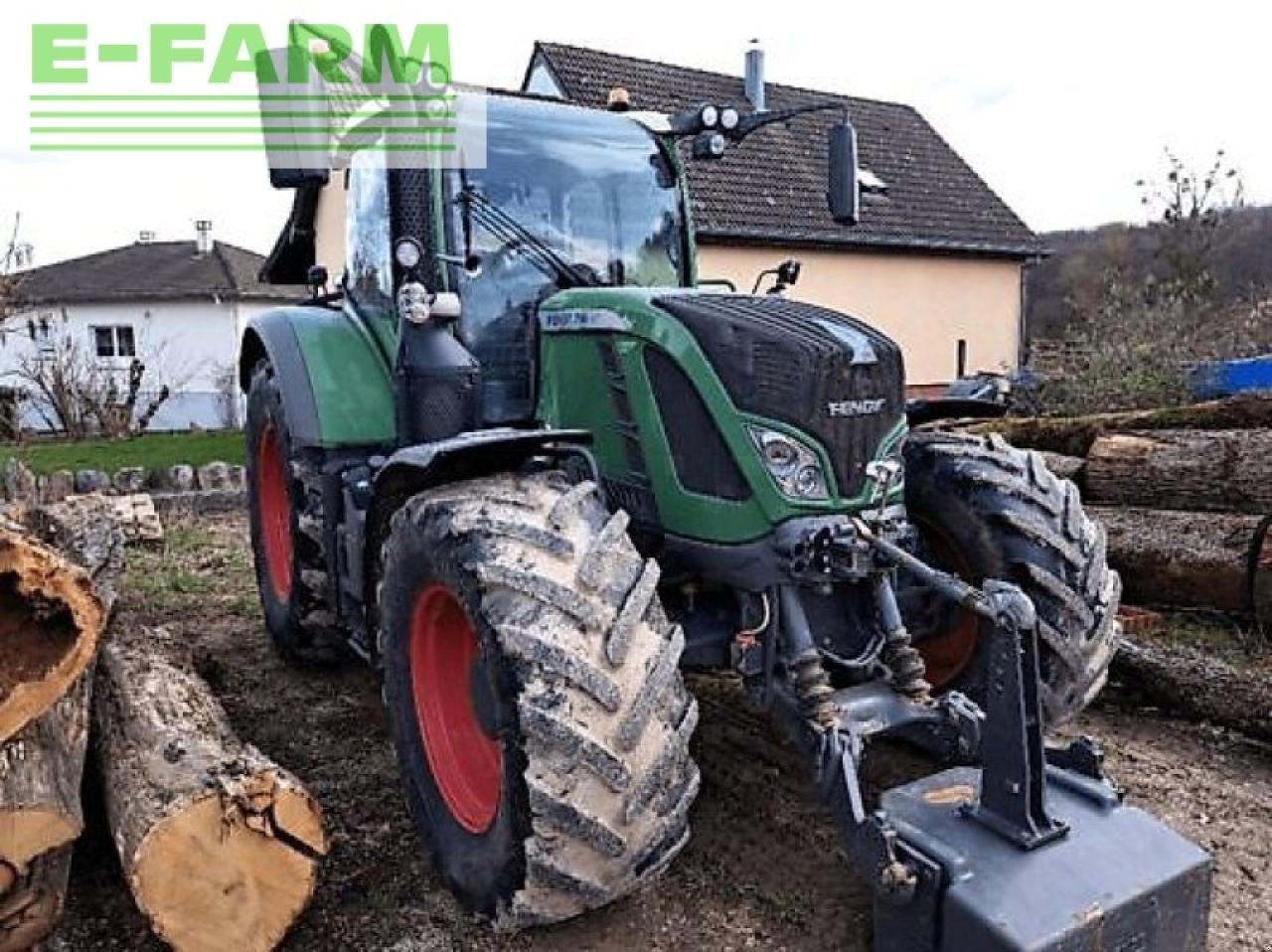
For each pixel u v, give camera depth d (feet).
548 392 10.50
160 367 82.28
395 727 9.41
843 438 8.45
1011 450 10.96
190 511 28.43
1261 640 14.52
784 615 8.45
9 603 6.95
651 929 8.53
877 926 7.07
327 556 12.01
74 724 8.34
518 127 11.60
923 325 51.93
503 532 7.84
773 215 47.09
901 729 8.13
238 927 7.61
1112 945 6.43
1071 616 9.75
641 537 9.43
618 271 11.90
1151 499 16.88
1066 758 7.77
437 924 8.65
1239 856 9.64
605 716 7.20
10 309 51.55
